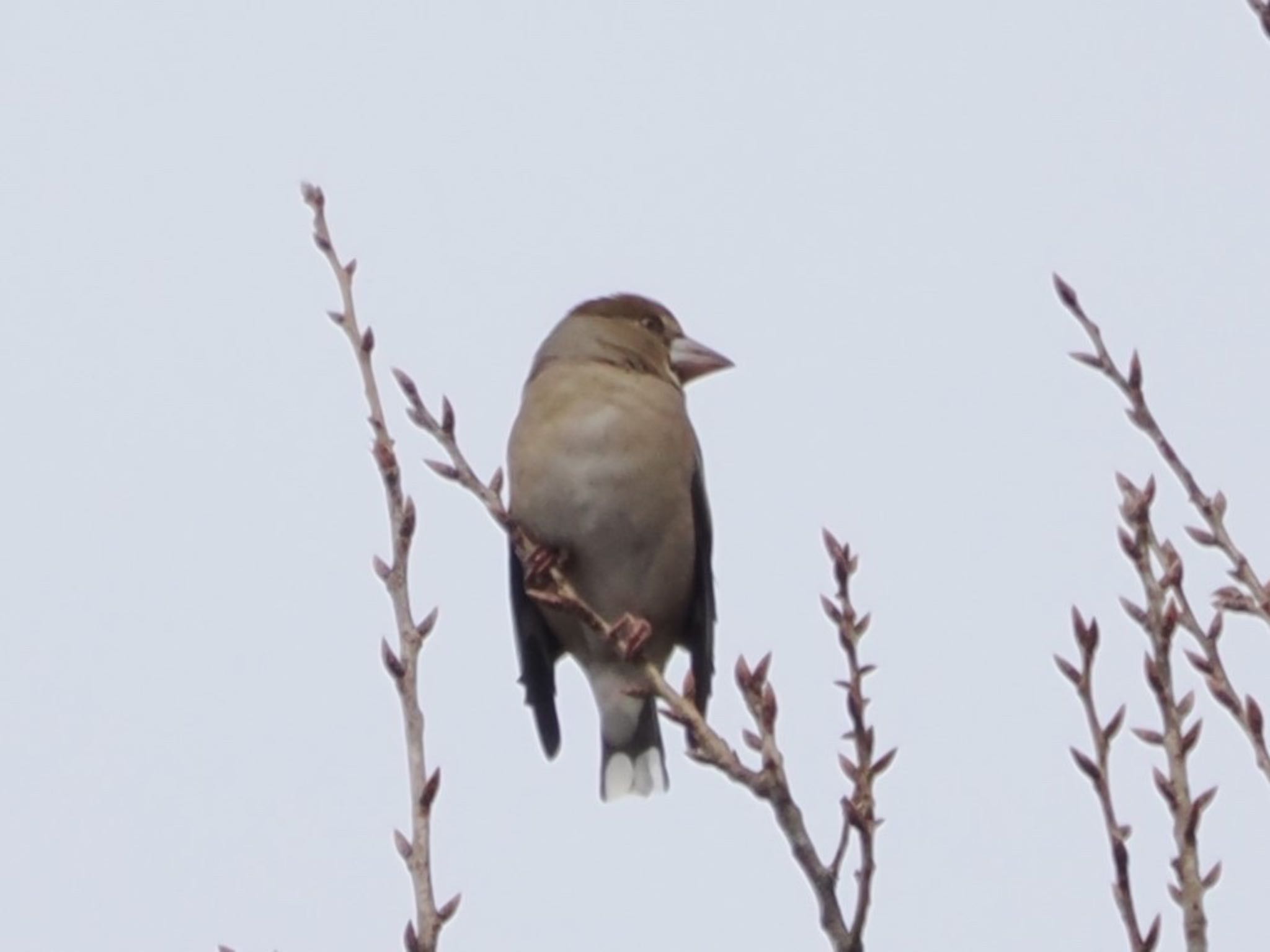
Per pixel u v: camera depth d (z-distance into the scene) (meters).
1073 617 8.15
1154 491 8.45
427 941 7.74
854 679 8.45
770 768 8.33
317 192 9.91
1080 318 9.43
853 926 8.03
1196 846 7.86
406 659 8.42
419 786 8.05
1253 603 8.84
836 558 8.66
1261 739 8.19
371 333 9.54
